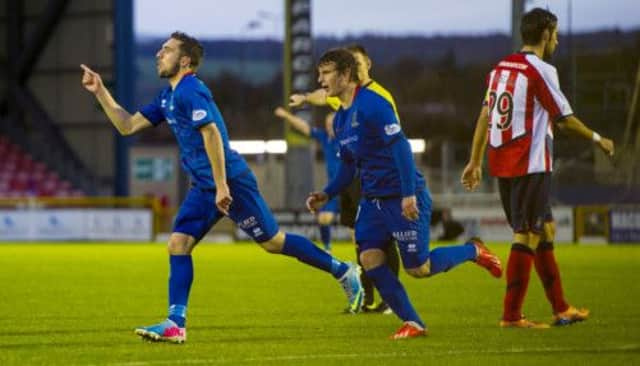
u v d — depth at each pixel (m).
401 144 18.08
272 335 19.97
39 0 89.50
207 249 62.66
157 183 107.19
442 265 19.80
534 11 20.16
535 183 19.83
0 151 89.44
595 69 75.50
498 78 20.02
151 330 18.44
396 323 22.05
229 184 19.12
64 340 19.27
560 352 17.11
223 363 16.20
